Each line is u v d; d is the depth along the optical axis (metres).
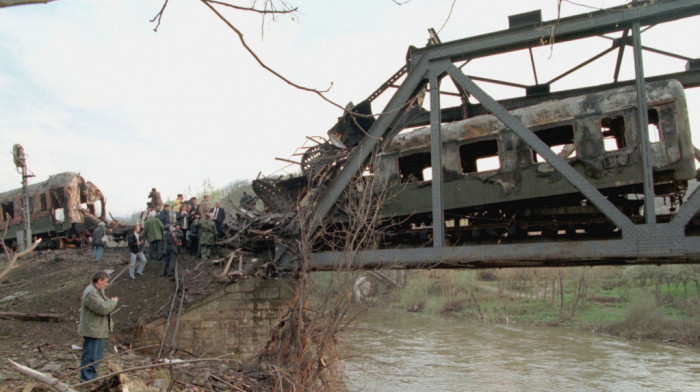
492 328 32.97
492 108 11.46
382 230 13.33
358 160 12.98
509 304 40.47
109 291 15.19
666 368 21.03
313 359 9.52
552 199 13.70
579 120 12.65
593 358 23.25
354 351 14.09
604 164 12.21
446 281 45.56
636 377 19.64
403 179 15.58
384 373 17.27
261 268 14.62
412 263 12.09
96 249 19.55
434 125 12.20
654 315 29.45
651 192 9.99
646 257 10.22
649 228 9.94
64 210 25.31
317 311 10.18
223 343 13.70
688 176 11.48
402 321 36.00
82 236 25.45
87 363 7.14
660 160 11.66
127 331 12.81
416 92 13.00
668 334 27.56
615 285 42.00
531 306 38.94
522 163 13.27
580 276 41.03
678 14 10.35
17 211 27.67
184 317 13.52
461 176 14.22
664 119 11.76
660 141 11.71
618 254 10.15
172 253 15.94
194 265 16.52
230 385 8.51
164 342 12.03
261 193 17.52
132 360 8.91
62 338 11.37
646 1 10.50
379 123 12.82
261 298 14.21
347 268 10.50
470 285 46.00
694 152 12.07
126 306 14.09
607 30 11.06
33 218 26.64
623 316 32.44
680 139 11.56
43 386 6.84
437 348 25.80
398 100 12.70
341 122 16.48
